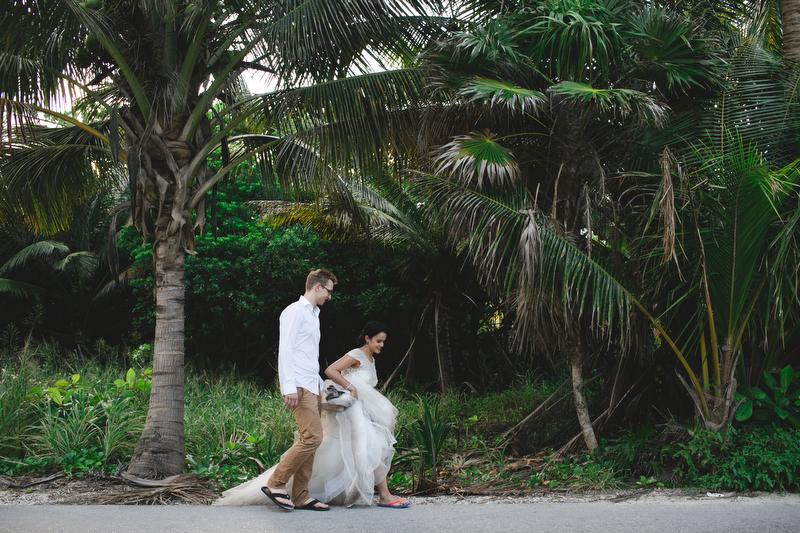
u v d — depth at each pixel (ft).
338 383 14.35
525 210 18.75
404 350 47.50
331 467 13.93
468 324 46.37
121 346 48.93
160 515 12.31
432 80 21.04
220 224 45.85
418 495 16.28
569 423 23.22
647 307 19.11
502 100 19.04
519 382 39.81
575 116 20.51
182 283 19.57
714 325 17.60
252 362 47.91
